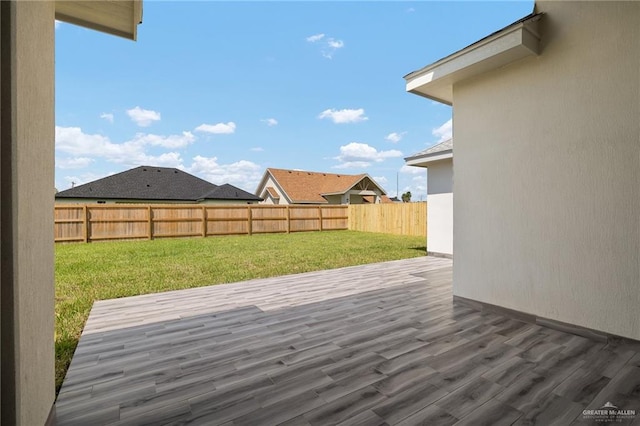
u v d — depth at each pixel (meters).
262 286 5.04
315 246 10.09
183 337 3.02
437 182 8.12
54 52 1.83
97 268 6.45
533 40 3.09
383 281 5.34
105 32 2.69
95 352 2.71
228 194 20.70
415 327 3.20
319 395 2.02
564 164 2.99
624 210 2.63
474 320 3.37
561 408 1.82
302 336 3.02
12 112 1.12
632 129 2.58
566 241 2.98
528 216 3.27
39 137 1.52
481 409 1.83
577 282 2.91
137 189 19.36
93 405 1.95
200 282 5.32
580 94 2.88
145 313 3.74
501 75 3.47
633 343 2.58
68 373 2.35
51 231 1.75
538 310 3.20
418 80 4.05
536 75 3.18
